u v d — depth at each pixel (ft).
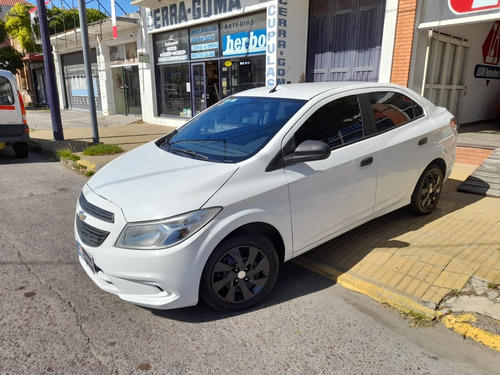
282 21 31.17
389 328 9.51
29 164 28.53
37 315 10.07
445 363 8.34
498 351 8.63
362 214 12.70
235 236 9.73
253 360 8.50
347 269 12.00
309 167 10.87
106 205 9.63
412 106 14.74
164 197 9.23
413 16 24.90
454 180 21.07
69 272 12.32
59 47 72.23
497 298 10.01
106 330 9.52
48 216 17.34
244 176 9.86
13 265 12.76
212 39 39.86
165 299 9.22
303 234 11.04
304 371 8.16
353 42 29.68
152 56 48.52
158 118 49.16
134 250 8.97
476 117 39.22
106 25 51.39
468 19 22.82
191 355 8.66
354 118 12.49
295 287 11.42
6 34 94.94
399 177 13.67
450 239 13.57
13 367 8.27
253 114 12.25
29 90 95.09
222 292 9.97
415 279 11.16
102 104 62.44
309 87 13.11
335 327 9.59
